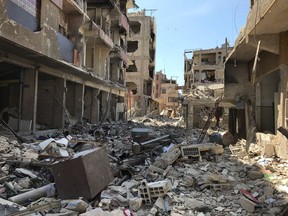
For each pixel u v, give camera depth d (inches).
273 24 371.9
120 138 711.1
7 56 539.5
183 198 284.0
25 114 637.3
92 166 275.3
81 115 936.9
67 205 238.4
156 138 598.2
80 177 260.1
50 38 591.8
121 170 360.5
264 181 339.3
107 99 1256.8
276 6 310.5
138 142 551.5
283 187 312.5
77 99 942.4
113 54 1346.0
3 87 677.3
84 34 954.7
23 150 414.3
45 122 794.8
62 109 793.6
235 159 478.6
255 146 542.6
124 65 1573.6
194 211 258.2
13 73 666.2
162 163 397.7
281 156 439.8
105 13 1136.8
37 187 297.6
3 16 434.9
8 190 273.6
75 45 872.3
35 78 641.0
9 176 305.4
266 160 437.7
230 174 381.7
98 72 1134.4
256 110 602.9
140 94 2268.7
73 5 799.7
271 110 591.2
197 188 321.1
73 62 789.2
